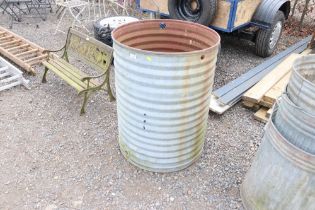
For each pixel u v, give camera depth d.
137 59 2.45
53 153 3.38
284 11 5.97
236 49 6.26
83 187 3.00
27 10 7.77
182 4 4.93
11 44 5.46
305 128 2.13
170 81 2.49
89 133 3.71
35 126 3.77
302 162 2.18
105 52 4.01
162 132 2.82
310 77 2.51
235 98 4.26
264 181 2.53
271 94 4.09
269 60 5.55
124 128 3.04
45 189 2.96
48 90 4.51
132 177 3.13
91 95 4.44
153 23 3.10
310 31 7.36
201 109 2.85
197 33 3.05
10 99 4.25
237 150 3.55
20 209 2.76
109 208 2.80
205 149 3.54
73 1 6.74
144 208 2.82
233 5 4.53
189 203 2.88
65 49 4.71
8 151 3.38
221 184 3.09
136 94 2.65
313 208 2.33
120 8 8.00
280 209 2.49
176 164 3.13
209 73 2.67
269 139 2.44
